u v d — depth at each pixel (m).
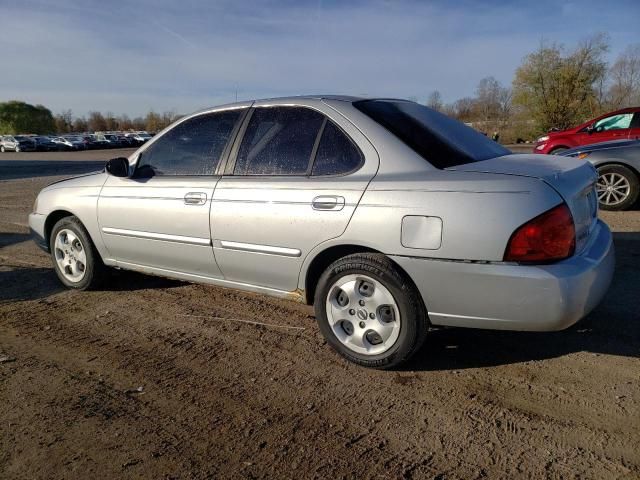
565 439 2.49
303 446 2.51
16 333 3.90
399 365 3.14
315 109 3.45
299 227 3.27
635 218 7.02
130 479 2.31
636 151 7.32
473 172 2.91
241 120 3.77
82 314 4.27
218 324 3.99
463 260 2.78
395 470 2.33
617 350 3.34
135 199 4.13
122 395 3.00
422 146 3.15
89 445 2.55
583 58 34.97
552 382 3.00
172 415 2.79
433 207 2.83
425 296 2.94
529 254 2.67
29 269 5.58
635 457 2.35
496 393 2.91
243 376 3.19
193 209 3.77
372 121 3.25
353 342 3.23
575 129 12.68
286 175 3.42
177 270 4.10
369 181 3.07
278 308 4.29
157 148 4.20
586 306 2.78
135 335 3.83
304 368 3.27
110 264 4.55
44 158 34.84
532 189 2.71
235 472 2.34
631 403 2.76
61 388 3.09
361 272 3.08
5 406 2.90
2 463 2.43
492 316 2.81
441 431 2.59
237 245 3.59
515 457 2.38
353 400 2.89
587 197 3.13
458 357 3.34
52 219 4.93
